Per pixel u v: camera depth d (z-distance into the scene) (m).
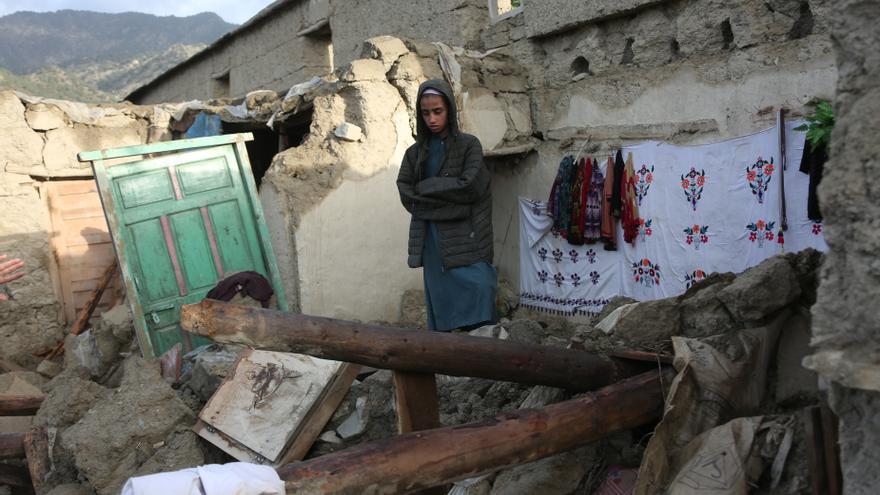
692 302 3.85
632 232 6.17
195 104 8.36
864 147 1.89
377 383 4.40
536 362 3.61
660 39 5.98
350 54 10.48
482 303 5.61
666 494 3.00
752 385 3.44
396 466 2.75
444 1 8.22
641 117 6.13
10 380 6.11
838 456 2.70
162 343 6.18
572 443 3.22
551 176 7.00
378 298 6.84
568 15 6.60
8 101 7.34
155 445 4.36
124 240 6.03
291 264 6.47
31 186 7.52
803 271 3.67
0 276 4.55
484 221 5.70
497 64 7.14
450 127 5.61
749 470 2.97
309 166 6.55
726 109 5.48
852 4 1.90
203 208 6.38
